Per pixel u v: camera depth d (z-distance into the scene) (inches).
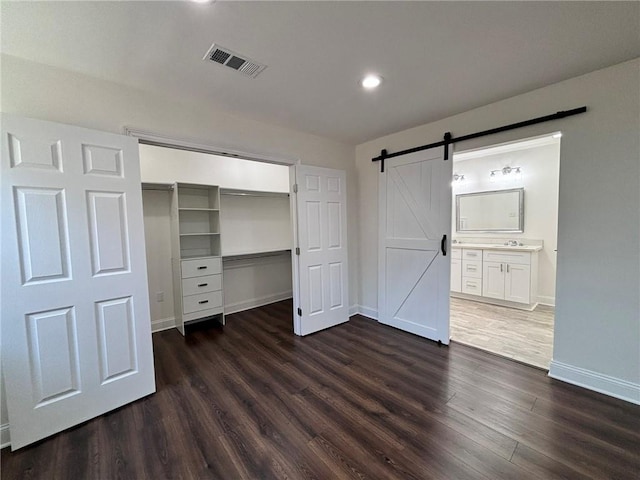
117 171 76.5
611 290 78.5
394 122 115.4
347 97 91.9
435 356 106.1
